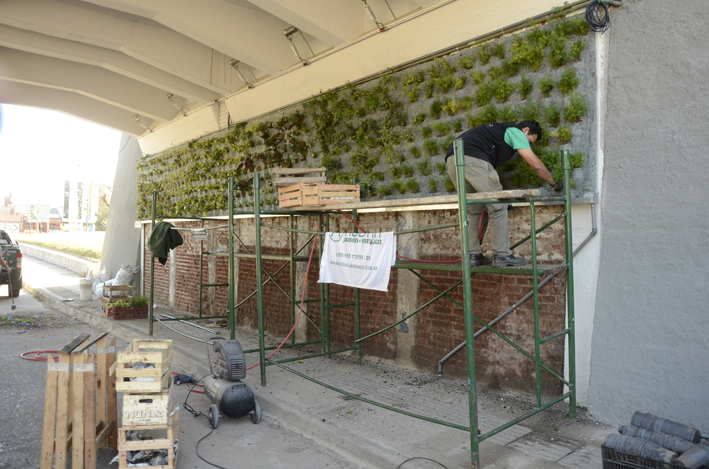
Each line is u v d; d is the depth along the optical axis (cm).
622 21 471
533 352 533
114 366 442
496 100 562
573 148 496
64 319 1163
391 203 503
